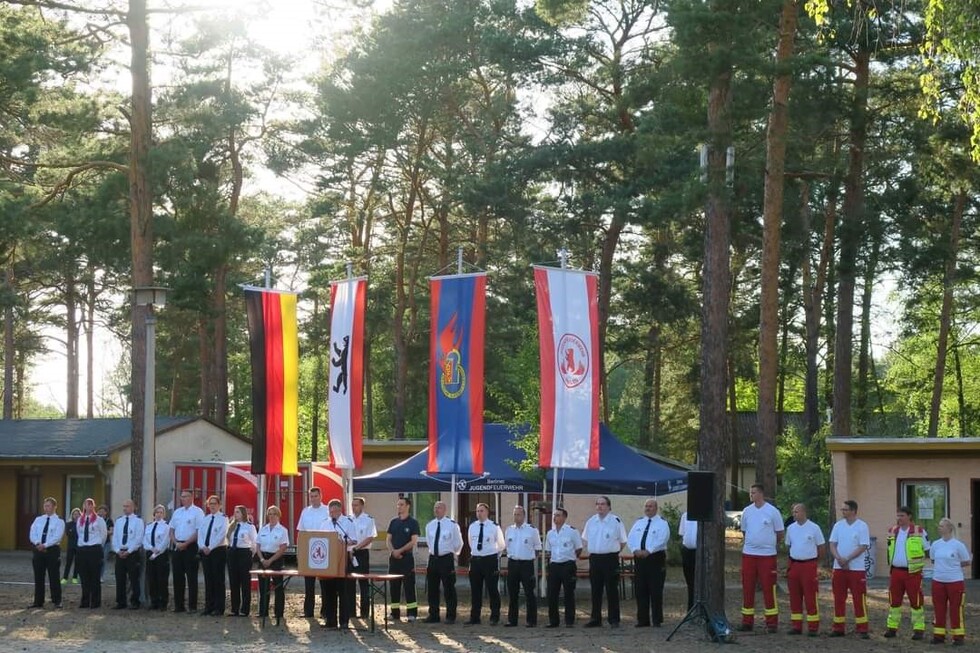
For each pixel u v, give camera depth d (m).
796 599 18.47
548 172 36.66
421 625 19.67
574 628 19.19
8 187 27.81
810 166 30.97
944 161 30.42
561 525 19.56
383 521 33.66
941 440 28.75
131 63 27.81
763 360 26.16
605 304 40.12
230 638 18.06
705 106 20.59
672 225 40.94
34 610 21.84
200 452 38.03
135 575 22.08
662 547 19.23
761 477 26.00
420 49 38.94
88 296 58.19
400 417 44.69
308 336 53.59
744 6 19.33
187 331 56.94
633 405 63.25
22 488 37.91
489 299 44.88
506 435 26.48
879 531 29.62
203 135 31.97
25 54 25.28
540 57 37.38
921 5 26.94
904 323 49.44
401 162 44.22
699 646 17.05
